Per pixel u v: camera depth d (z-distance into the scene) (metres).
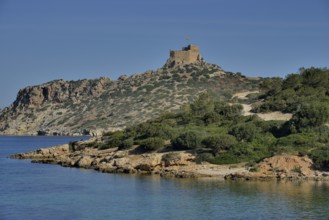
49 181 73.81
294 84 125.00
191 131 85.12
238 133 84.06
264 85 134.62
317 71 125.31
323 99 105.19
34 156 119.00
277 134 87.50
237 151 78.50
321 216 48.28
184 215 49.62
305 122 83.88
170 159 78.81
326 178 67.69
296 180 67.88
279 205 53.00
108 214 50.56
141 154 86.38
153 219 48.31
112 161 86.25
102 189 65.00
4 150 164.88
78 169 90.00
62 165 97.75
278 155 74.12
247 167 74.12
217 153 80.19
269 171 70.75
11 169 92.06
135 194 60.81
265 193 59.31
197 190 62.19
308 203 53.75
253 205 53.16
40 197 60.25
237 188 62.94
